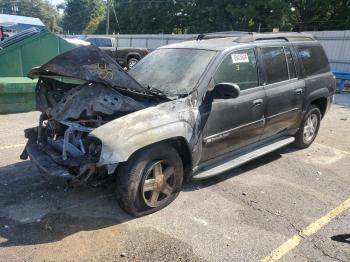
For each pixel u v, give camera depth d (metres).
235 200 4.48
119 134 3.54
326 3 32.25
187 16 48.03
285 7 31.52
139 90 4.06
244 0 35.69
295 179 5.22
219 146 4.58
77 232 3.68
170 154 4.01
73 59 3.93
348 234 3.85
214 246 3.55
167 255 3.39
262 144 5.54
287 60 5.62
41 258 3.27
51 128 4.29
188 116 4.07
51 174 3.65
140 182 3.80
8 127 7.23
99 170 3.72
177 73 4.57
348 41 20.56
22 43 9.07
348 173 5.55
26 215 3.96
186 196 4.50
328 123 8.97
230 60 4.66
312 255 3.48
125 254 3.38
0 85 8.09
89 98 4.06
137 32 53.72
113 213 4.06
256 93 4.95
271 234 3.79
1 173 4.95
